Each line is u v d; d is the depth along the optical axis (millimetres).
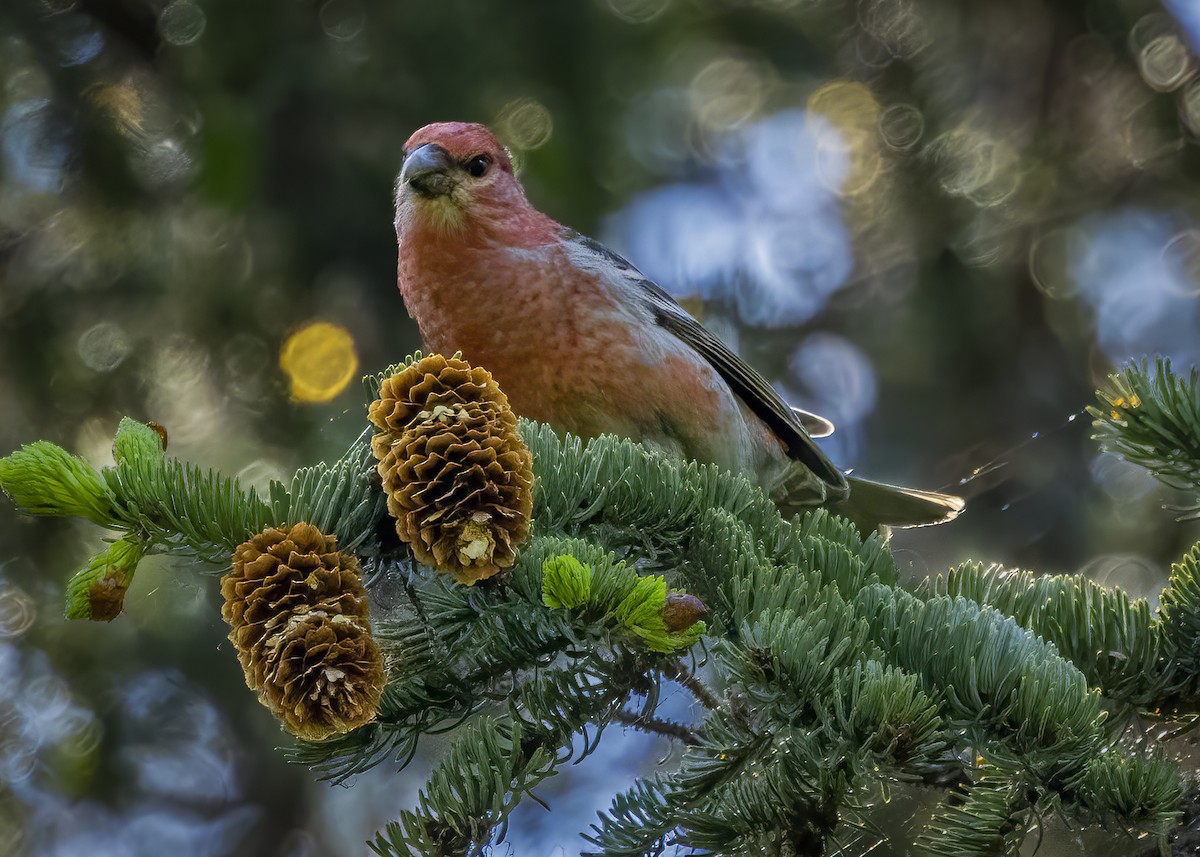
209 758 10609
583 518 5156
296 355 10219
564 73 10703
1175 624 5203
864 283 12070
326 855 10930
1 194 10562
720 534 5184
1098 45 11672
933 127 11789
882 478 11586
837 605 4777
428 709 5121
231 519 4582
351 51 10242
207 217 10305
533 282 7141
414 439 4281
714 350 7883
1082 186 11625
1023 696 4500
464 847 4758
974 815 4766
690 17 11453
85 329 10359
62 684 9984
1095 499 11039
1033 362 11719
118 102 10594
